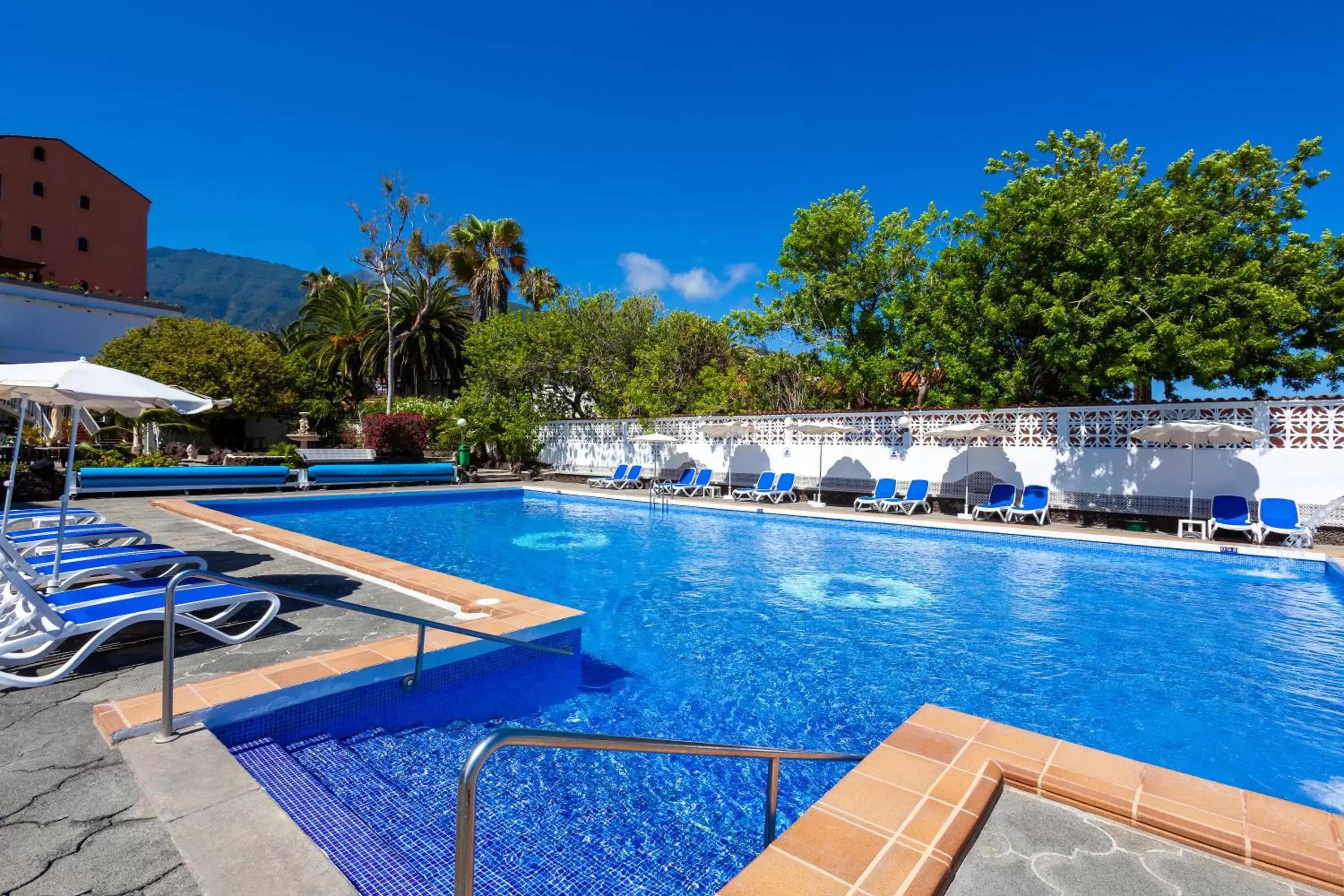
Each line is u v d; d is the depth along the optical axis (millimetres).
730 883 2039
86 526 7469
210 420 22328
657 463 19844
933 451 14625
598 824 3248
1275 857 2225
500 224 31484
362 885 2701
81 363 4832
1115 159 15047
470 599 5695
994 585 8594
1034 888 2148
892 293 17344
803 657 5848
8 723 3297
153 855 2264
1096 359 12070
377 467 18234
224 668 4102
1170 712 4738
